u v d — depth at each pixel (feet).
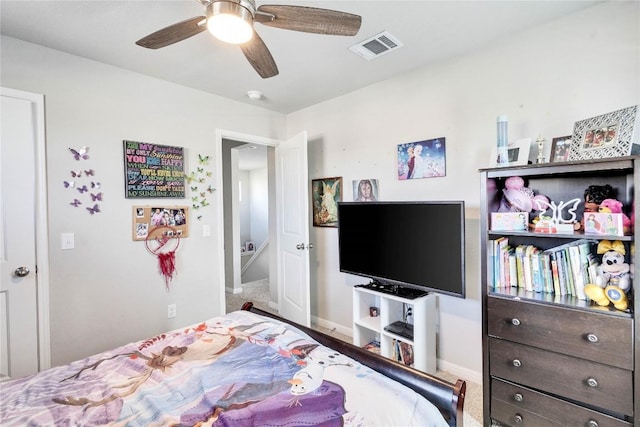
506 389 5.42
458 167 7.31
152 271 8.29
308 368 4.01
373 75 8.36
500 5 5.47
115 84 7.68
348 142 9.69
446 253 6.73
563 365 4.80
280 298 11.59
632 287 4.27
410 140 8.17
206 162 9.38
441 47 6.89
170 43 4.83
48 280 6.70
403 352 7.72
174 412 3.24
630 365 4.23
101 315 7.43
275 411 3.21
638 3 5.15
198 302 9.16
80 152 7.14
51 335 6.73
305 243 9.83
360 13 5.62
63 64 6.94
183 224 8.86
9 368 6.33
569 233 4.92
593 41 5.56
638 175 4.13
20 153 6.42
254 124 10.68
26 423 3.09
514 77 6.45
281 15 4.22
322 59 7.40
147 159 8.16
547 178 5.90
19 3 5.26
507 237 6.20
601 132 4.76
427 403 3.43
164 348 4.64
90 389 3.67
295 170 10.33
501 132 5.74
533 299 5.08
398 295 7.52
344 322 10.16
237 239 15.75
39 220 6.60
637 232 4.16
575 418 4.74
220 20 4.05
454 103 7.34
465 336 7.36
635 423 4.22
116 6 5.39
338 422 3.06
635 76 5.19
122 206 7.77
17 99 6.39
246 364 4.13
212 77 8.36
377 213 8.04
